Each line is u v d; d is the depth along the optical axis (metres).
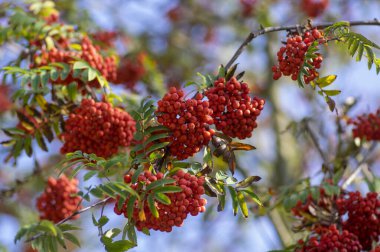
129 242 1.17
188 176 1.15
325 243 1.27
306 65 1.19
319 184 1.40
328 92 1.22
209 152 1.19
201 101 1.18
